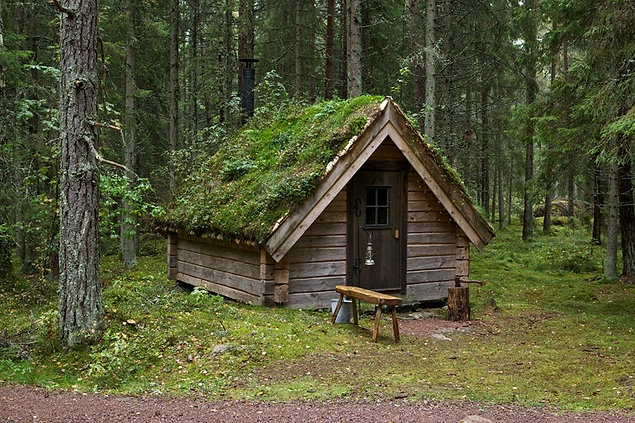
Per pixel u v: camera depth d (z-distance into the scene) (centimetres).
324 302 960
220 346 696
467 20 2055
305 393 562
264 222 870
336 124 975
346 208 980
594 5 1228
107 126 709
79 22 682
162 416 494
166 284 1277
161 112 2605
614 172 1570
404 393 566
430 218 1059
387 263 1020
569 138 1276
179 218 1130
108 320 759
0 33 1084
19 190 1092
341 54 2362
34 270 1471
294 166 953
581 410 534
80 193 701
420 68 1959
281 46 2414
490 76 2166
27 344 725
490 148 2641
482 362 725
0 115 1049
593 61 1190
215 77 2175
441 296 1073
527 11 1485
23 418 483
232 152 1218
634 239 1587
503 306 1200
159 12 2100
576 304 1284
